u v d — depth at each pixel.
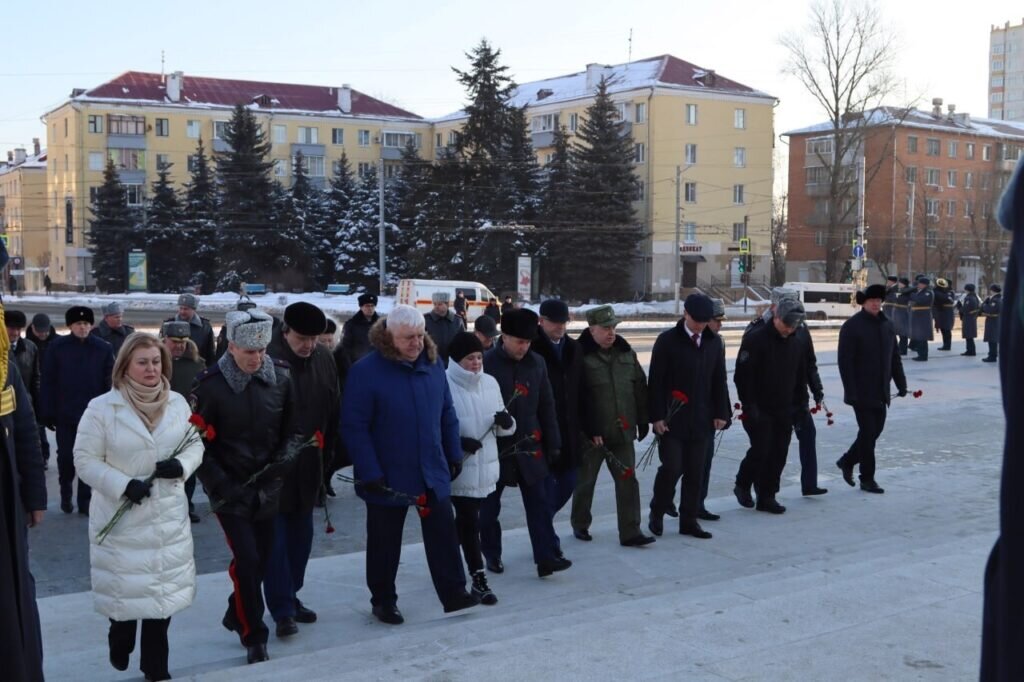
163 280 66.31
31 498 4.70
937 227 74.62
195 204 65.31
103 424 4.83
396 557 6.07
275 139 77.12
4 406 2.99
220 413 5.38
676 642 4.43
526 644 4.45
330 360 6.61
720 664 4.11
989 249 70.12
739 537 8.23
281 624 5.82
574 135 59.62
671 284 65.75
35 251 91.81
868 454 9.91
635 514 7.94
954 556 6.21
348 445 5.88
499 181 58.12
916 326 23.61
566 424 7.68
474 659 4.25
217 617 6.34
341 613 6.34
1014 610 1.48
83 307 9.27
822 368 22.28
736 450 12.67
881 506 9.35
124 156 74.25
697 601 5.28
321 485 6.35
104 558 4.84
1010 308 1.46
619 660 4.19
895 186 73.31
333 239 65.31
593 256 57.19
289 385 5.60
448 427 6.19
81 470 4.80
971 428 14.27
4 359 3.04
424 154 81.25
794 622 4.73
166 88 76.38
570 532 8.55
